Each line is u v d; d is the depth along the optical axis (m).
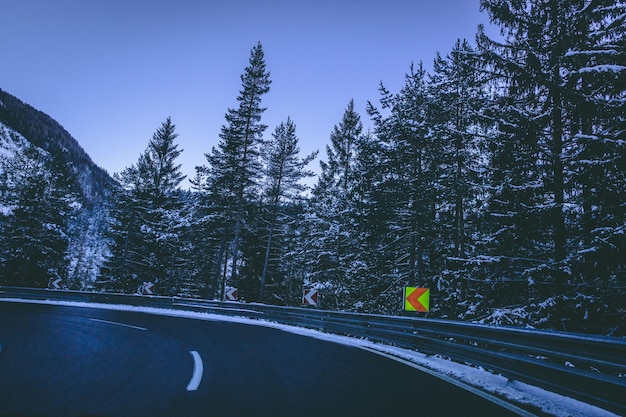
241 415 4.44
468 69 12.69
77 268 70.50
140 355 8.13
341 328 13.77
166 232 35.19
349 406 4.94
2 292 26.38
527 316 10.38
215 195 30.83
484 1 11.89
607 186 10.19
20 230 36.91
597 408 5.01
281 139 32.56
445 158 18.55
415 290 10.94
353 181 20.23
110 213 40.28
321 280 27.72
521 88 11.87
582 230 11.36
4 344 8.77
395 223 20.80
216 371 6.83
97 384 5.57
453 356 8.38
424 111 20.05
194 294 39.56
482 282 11.85
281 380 6.34
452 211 21.86
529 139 11.13
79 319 15.15
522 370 6.26
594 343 4.87
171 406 4.69
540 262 11.77
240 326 16.00
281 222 33.84
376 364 8.25
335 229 26.86
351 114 34.84
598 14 10.62
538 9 11.95
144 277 37.12
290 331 14.81
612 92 10.62
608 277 10.27
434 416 4.61
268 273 34.84
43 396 4.86
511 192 11.23
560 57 10.88
